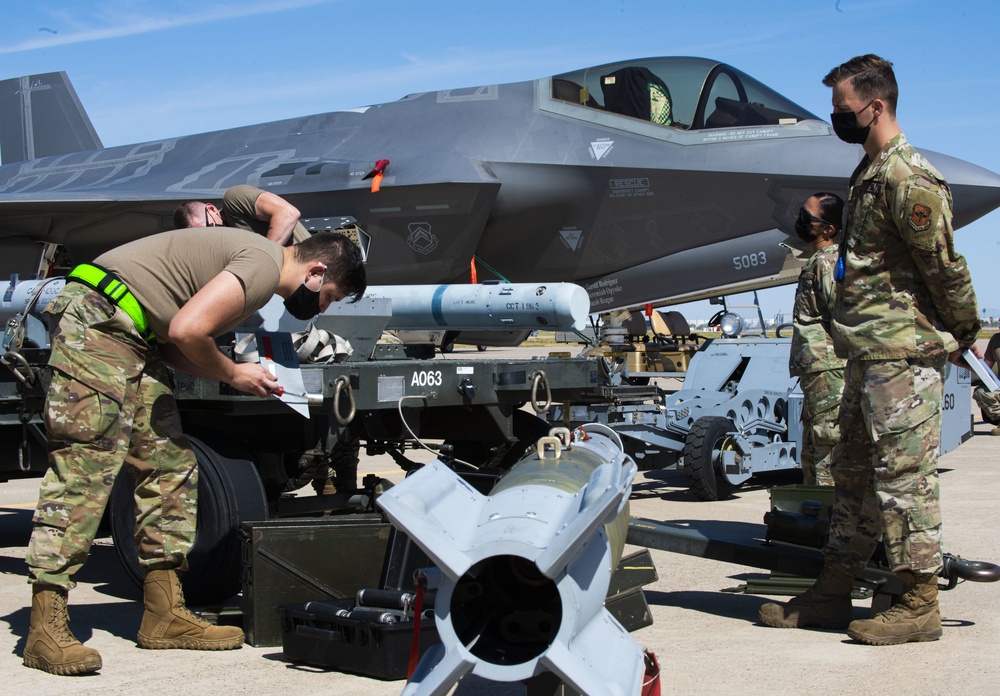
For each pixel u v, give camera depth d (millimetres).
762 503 8047
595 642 2527
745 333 13930
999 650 3918
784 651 3939
